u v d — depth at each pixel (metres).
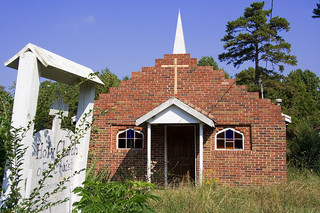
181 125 13.70
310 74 53.56
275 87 33.88
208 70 13.59
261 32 30.88
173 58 13.82
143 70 13.91
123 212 4.58
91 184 4.91
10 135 3.56
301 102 36.62
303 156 16.88
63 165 4.88
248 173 13.01
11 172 3.64
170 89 13.70
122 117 13.82
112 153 13.62
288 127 31.55
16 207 3.50
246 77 35.50
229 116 13.30
